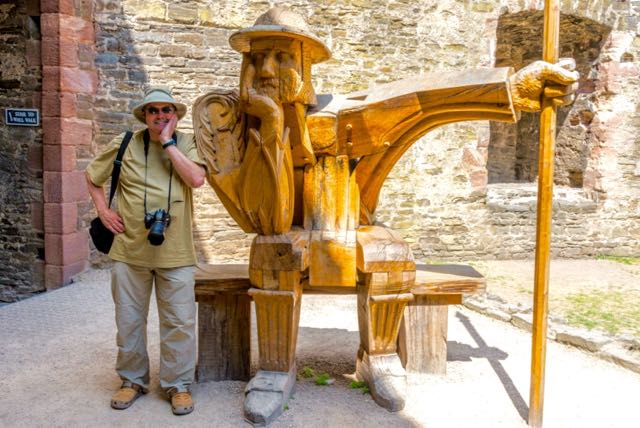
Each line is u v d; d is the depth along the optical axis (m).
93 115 6.40
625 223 8.02
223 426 2.70
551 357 3.83
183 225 2.78
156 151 2.78
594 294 5.92
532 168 9.80
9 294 6.29
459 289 3.21
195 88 6.72
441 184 7.49
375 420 2.76
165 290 2.80
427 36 7.26
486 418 2.82
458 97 2.69
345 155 2.96
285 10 2.60
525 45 9.41
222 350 3.22
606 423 2.85
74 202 6.16
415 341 3.38
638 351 3.85
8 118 6.03
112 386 3.19
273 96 2.57
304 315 4.77
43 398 3.03
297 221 3.10
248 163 2.69
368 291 2.90
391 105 2.80
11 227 6.20
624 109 7.90
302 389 3.11
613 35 7.75
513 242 7.74
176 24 6.58
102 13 6.35
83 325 4.43
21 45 5.95
